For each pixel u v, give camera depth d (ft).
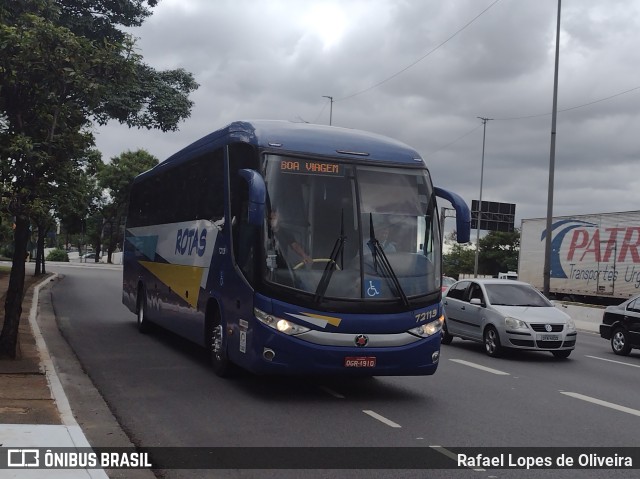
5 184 34.65
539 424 28.07
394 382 36.99
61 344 46.14
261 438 24.48
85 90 35.63
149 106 81.20
